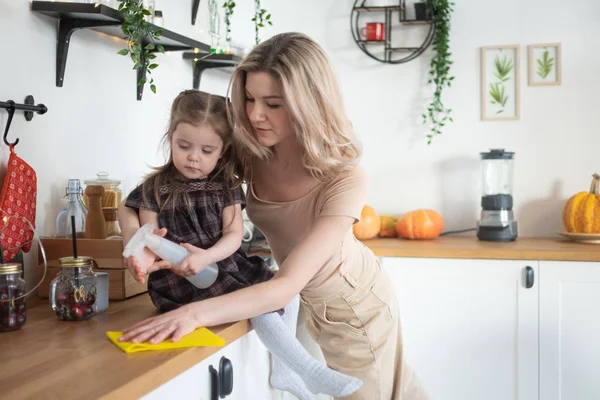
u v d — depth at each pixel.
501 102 3.25
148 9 2.05
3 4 1.67
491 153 3.06
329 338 1.97
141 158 2.34
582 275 2.70
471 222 3.30
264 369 1.86
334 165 1.60
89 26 1.86
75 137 1.97
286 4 3.44
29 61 1.77
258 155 1.64
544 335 2.74
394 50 3.31
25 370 1.12
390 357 1.97
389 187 3.38
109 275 1.74
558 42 3.19
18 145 1.73
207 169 1.57
